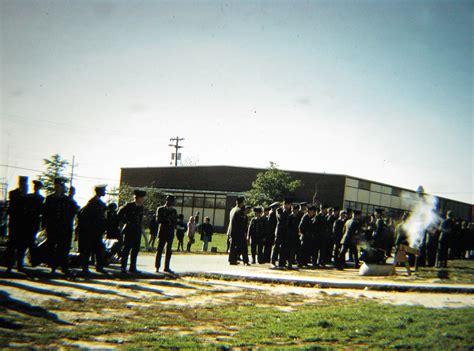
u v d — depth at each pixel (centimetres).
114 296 816
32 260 995
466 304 941
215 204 5966
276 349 510
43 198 985
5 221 1128
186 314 712
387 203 6531
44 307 687
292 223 1504
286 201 1526
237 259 1678
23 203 942
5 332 543
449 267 1836
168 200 1175
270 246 1692
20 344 501
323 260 1675
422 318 716
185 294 901
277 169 4831
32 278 944
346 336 593
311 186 5591
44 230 1078
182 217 2330
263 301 871
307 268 1584
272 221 1689
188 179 6197
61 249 986
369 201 6112
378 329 636
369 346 549
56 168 4334
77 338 541
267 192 4716
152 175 6475
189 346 521
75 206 1010
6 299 716
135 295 846
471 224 2642
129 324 623
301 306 834
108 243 1256
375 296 1014
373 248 1434
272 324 655
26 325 582
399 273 1497
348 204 5669
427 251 1862
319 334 600
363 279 1248
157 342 536
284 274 1278
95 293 830
